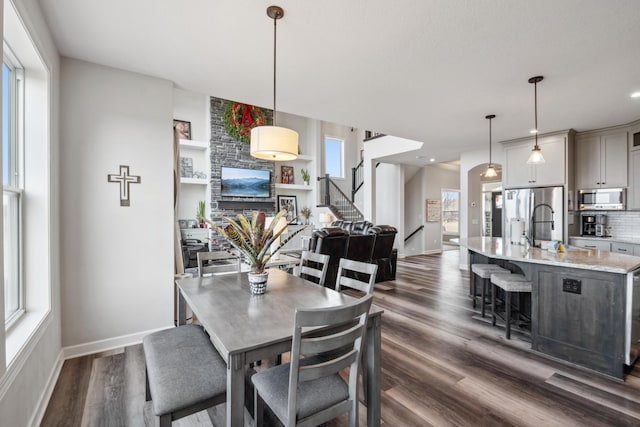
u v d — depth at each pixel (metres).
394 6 1.98
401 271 6.45
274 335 1.38
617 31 2.24
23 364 1.59
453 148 6.34
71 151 2.63
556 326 2.65
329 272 4.82
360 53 2.58
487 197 9.84
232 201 7.65
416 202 9.13
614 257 2.86
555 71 2.88
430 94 3.46
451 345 2.88
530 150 5.32
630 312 2.28
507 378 2.32
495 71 2.90
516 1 1.93
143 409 1.93
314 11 2.04
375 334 1.68
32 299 2.13
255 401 1.66
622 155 4.61
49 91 2.21
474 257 4.52
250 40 2.38
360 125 4.70
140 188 2.93
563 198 4.91
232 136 7.71
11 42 1.84
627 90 3.30
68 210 2.61
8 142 2.02
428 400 2.05
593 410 1.95
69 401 2.01
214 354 1.68
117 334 2.83
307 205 9.58
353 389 1.42
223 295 1.99
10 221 1.99
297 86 3.25
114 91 2.82
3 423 1.35
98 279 2.74
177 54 2.58
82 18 2.10
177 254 3.35
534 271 2.81
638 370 2.44
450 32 2.28
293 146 2.29
